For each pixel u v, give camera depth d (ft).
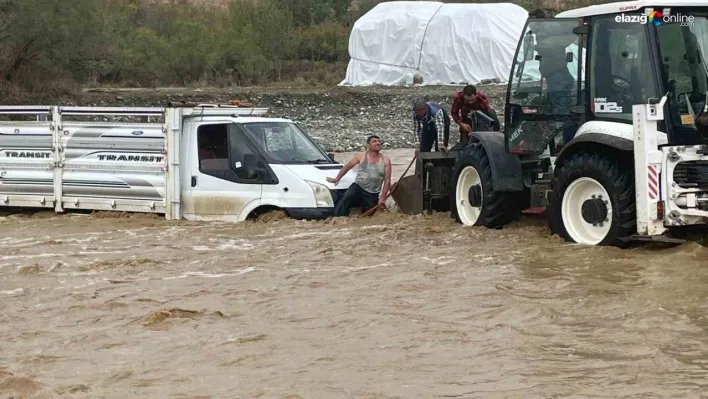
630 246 33.60
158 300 28.55
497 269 31.42
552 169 37.50
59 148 47.39
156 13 201.26
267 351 23.21
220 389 20.58
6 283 31.53
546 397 19.52
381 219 42.88
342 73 173.17
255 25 172.86
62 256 36.24
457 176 41.78
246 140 44.16
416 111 50.57
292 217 43.42
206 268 33.53
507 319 25.30
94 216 46.57
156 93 124.77
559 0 185.68
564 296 27.45
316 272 32.17
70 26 119.96
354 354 22.81
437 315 25.99
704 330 23.65
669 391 19.56
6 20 114.01
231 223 43.62
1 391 20.53
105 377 21.56
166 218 45.16
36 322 26.45
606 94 34.81
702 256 31.12
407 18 154.61
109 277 32.32
